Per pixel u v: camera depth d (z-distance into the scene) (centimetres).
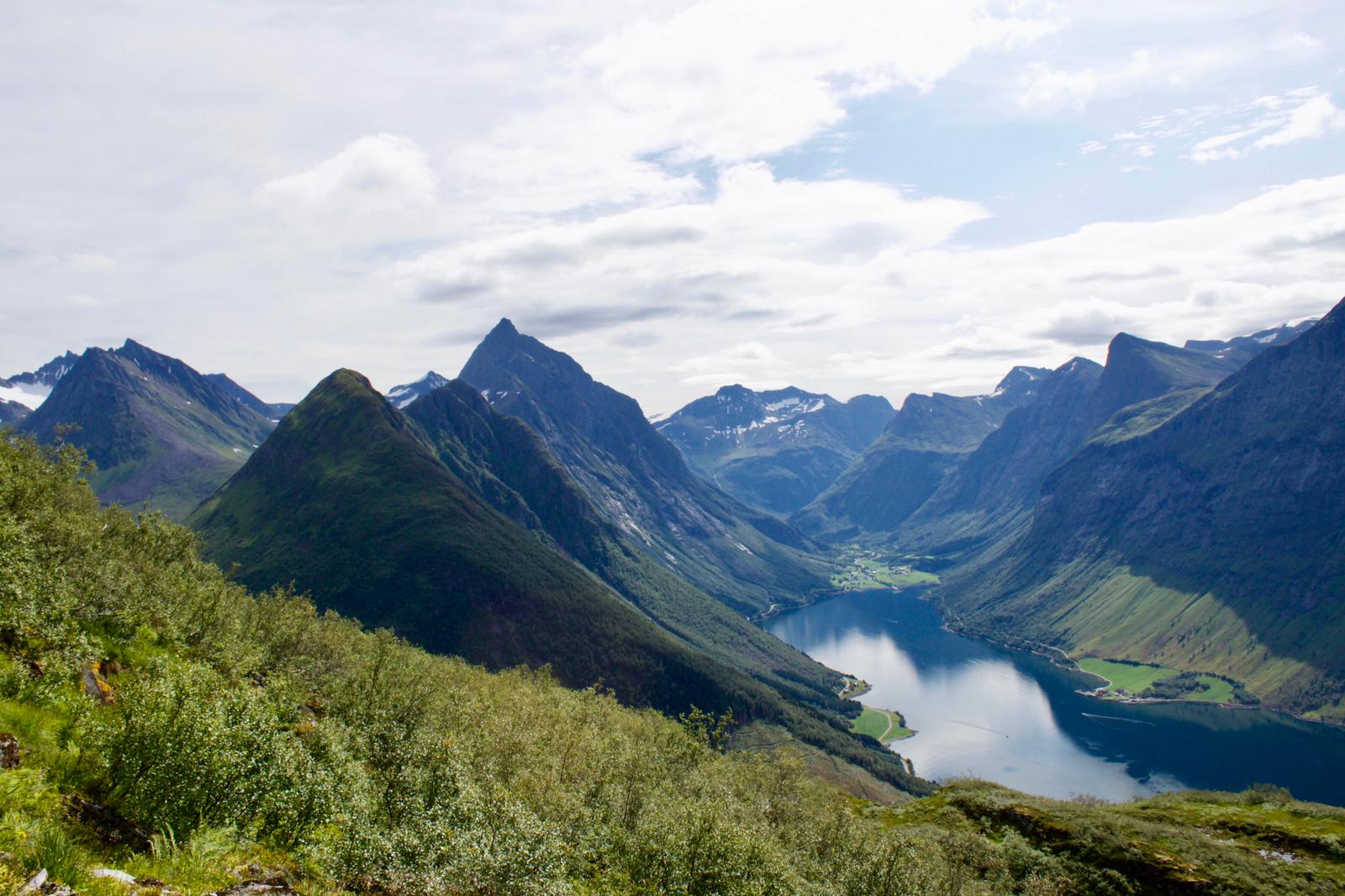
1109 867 7931
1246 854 8181
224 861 2278
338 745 4194
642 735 10569
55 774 2473
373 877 2805
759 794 8644
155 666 3111
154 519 8962
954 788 11506
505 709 8494
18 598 3606
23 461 7394
